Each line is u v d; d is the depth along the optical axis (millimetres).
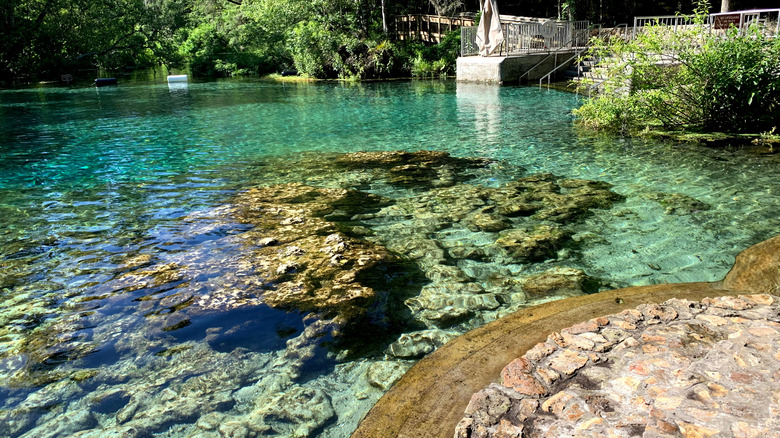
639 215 6039
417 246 5277
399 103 17406
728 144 9508
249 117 15047
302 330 3713
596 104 11617
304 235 5516
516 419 2436
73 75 33969
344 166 8875
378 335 3676
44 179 8297
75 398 3061
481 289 4355
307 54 29391
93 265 4941
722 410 2301
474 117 13906
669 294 3877
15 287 4516
